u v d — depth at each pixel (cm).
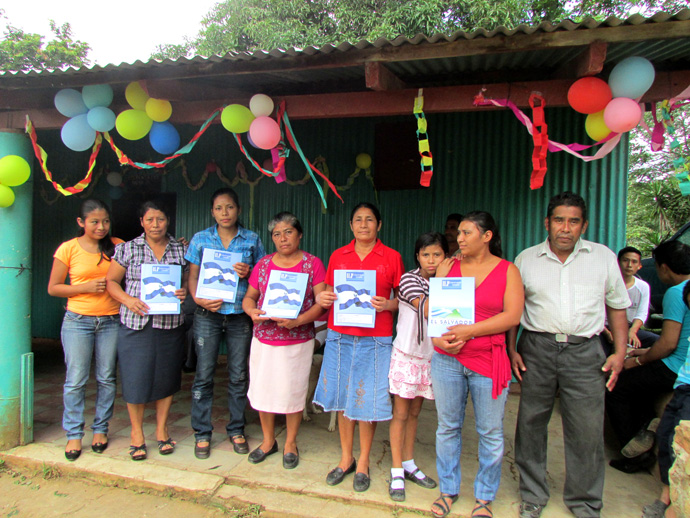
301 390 293
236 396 316
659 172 1124
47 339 610
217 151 529
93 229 304
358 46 246
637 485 279
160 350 300
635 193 1177
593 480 238
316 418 378
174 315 305
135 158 554
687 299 262
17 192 322
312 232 504
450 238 399
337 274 267
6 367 316
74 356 304
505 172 448
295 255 299
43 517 257
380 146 477
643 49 249
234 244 314
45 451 314
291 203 510
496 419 234
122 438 336
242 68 270
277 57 261
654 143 269
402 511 253
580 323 234
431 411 400
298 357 291
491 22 871
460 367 240
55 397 421
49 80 294
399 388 259
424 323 258
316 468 293
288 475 284
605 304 246
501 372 231
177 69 276
